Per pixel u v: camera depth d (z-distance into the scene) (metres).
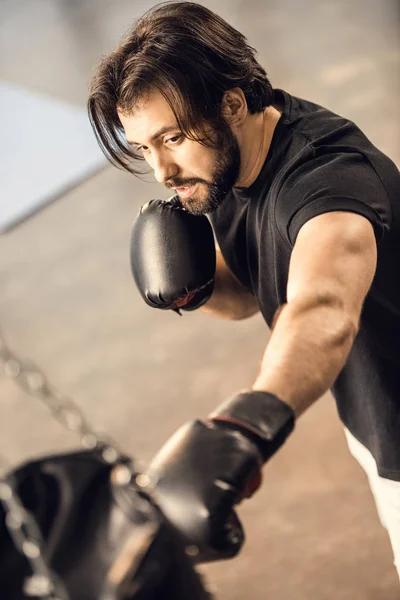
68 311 3.70
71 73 5.67
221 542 0.86
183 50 1.29
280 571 2.44
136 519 0.75
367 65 4.94
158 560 0.74
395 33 5.20
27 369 0.97
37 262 4.06
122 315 3.61
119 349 3.43
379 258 1.40
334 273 1.14
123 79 1.31
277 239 1.40
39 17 6.52
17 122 5.29
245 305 1.87
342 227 1.20
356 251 1.18
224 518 0.85
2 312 3.78
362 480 2.65
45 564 0.72
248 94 1.37
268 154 1.42
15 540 0.73
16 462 2.98
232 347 3.31
